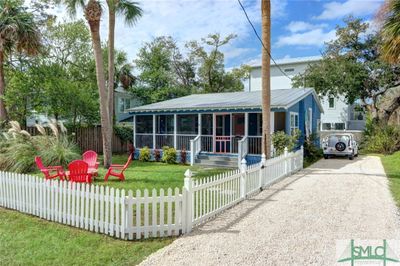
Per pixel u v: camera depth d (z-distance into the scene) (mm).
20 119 17484
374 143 20859
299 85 27656
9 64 17344
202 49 38531
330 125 33500
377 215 6387
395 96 25375
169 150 16953
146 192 5344
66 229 5758
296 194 8469
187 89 37156
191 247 4871
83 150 20219
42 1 18781
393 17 9953
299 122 17797
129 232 5223
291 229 5598
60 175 9055
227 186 7121
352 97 25188
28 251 4812
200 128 17000
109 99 15000
